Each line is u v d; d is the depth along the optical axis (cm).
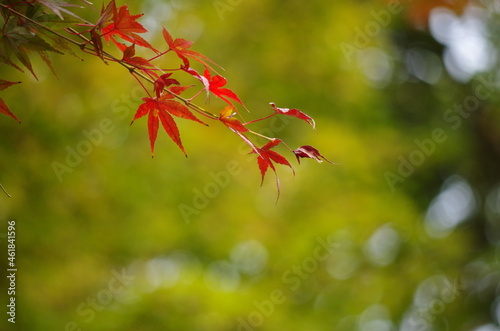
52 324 596
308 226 809
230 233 763
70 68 608
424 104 1352
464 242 1088
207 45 789
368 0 924
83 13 592
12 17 225
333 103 916
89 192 625
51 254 608
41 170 600
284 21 835
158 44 691
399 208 927
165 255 750
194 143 711
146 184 676
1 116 586
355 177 880
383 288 924
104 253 655
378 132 957
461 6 741
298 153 243
